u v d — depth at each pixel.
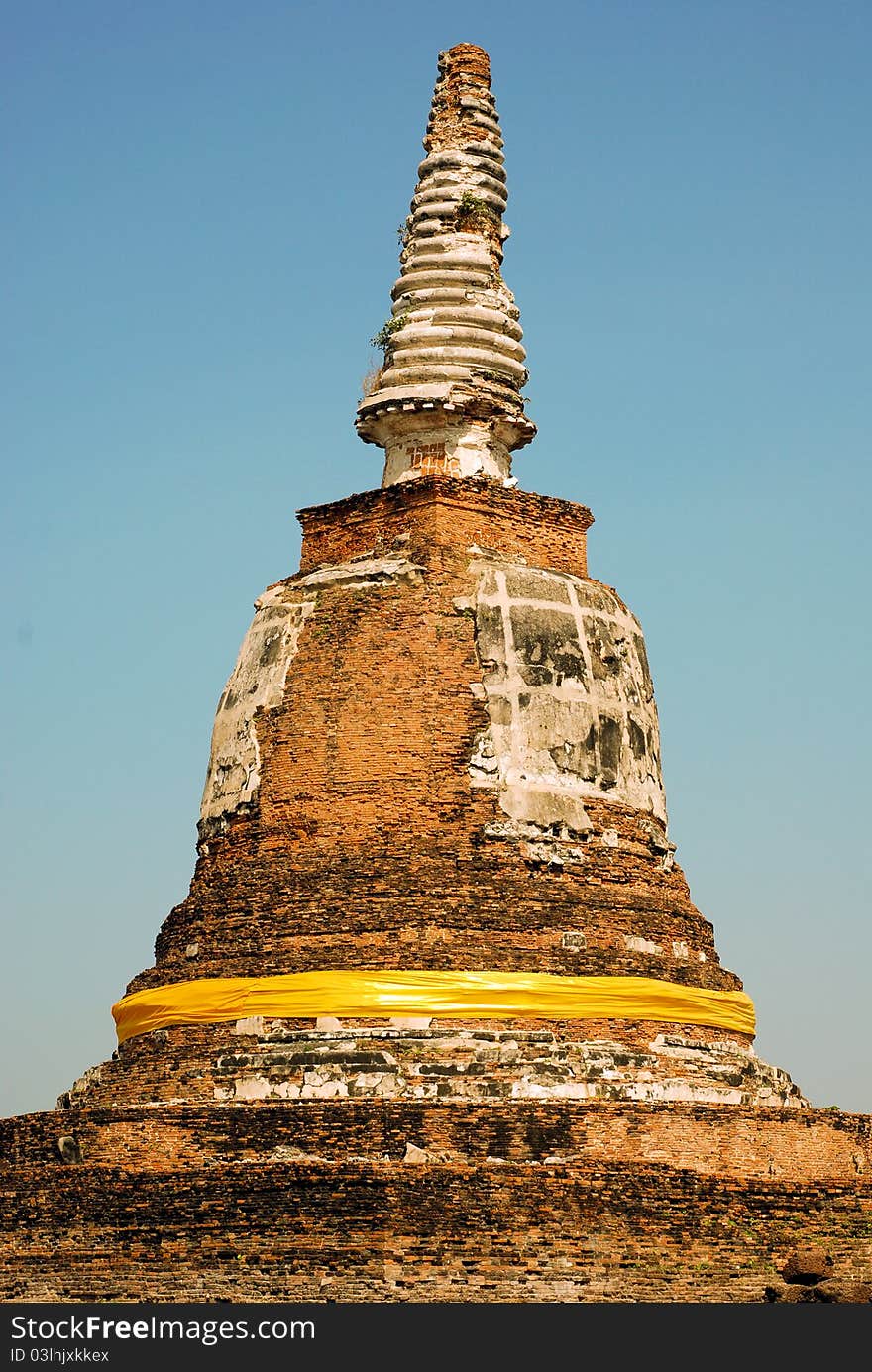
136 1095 58.12
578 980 58.09
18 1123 57.78
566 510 65.69
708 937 62.81
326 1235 52.56
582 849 60.53
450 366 66.44
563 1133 54.28
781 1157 57.09
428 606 61.97
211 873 62.09
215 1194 53.84
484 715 60.91
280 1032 57.22
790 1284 53.91
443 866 58.97
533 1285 52.00
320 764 60.97
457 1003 57.12
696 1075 58.59
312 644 62.66
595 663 63.06
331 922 58.47
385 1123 53.97
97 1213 55.22
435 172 68.81
